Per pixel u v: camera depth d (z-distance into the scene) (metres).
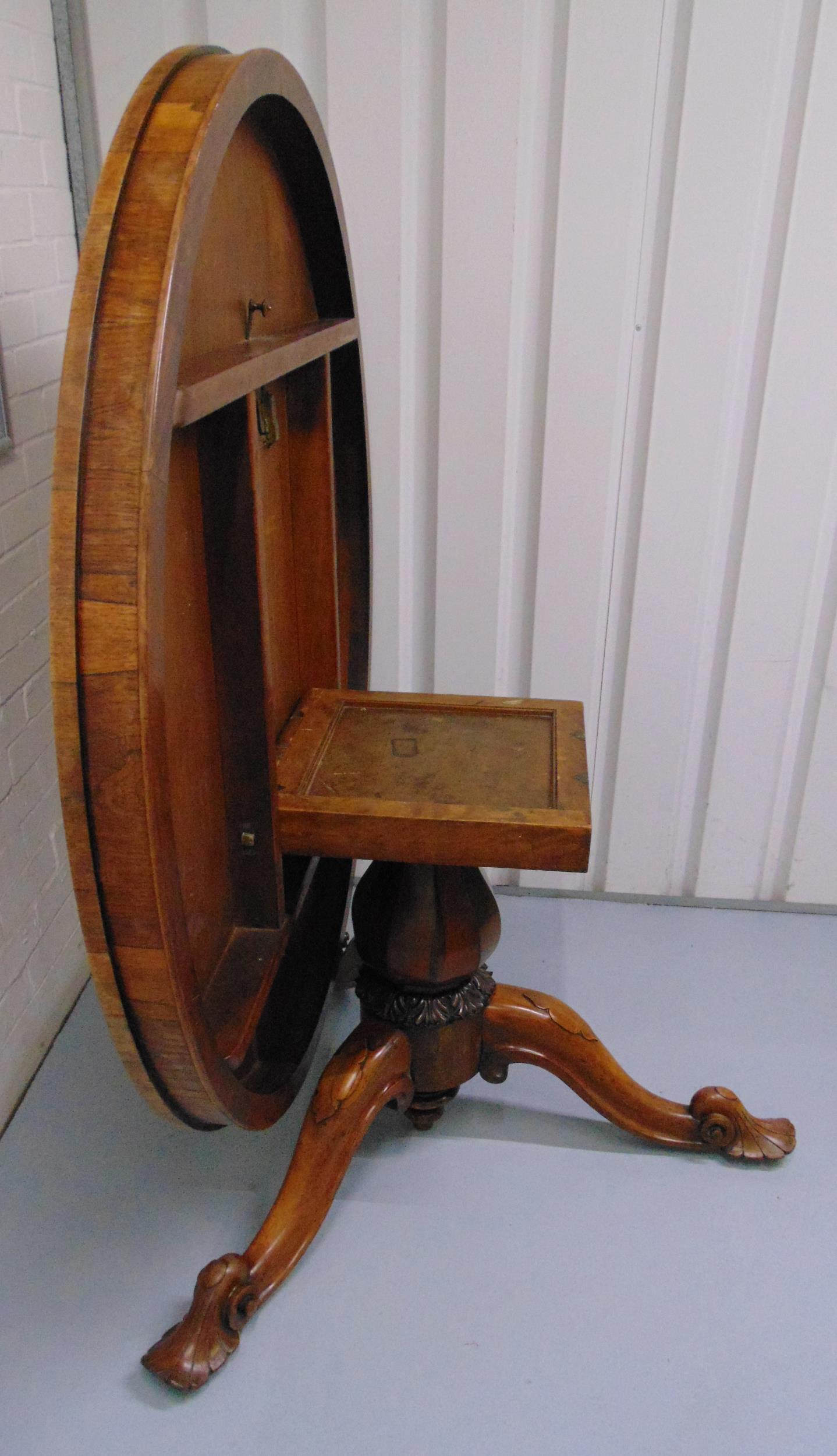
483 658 1.92
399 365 1.73
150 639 0.74
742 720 1.93
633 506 1.80
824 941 1.98
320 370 1.23
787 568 1.81
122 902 0.80
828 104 1.53
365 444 1.49
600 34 1.51
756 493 1.77
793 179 1.58
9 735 1.46
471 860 1.06
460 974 1.31
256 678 1.04
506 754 1.20
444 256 1.65
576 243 1.63
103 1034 1.67
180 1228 1.33
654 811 2.00
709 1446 1.09
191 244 0.75
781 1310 1.25
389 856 1.08
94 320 0.72
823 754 1.93
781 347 1.67
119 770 0.76
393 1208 1.37
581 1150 1.47
